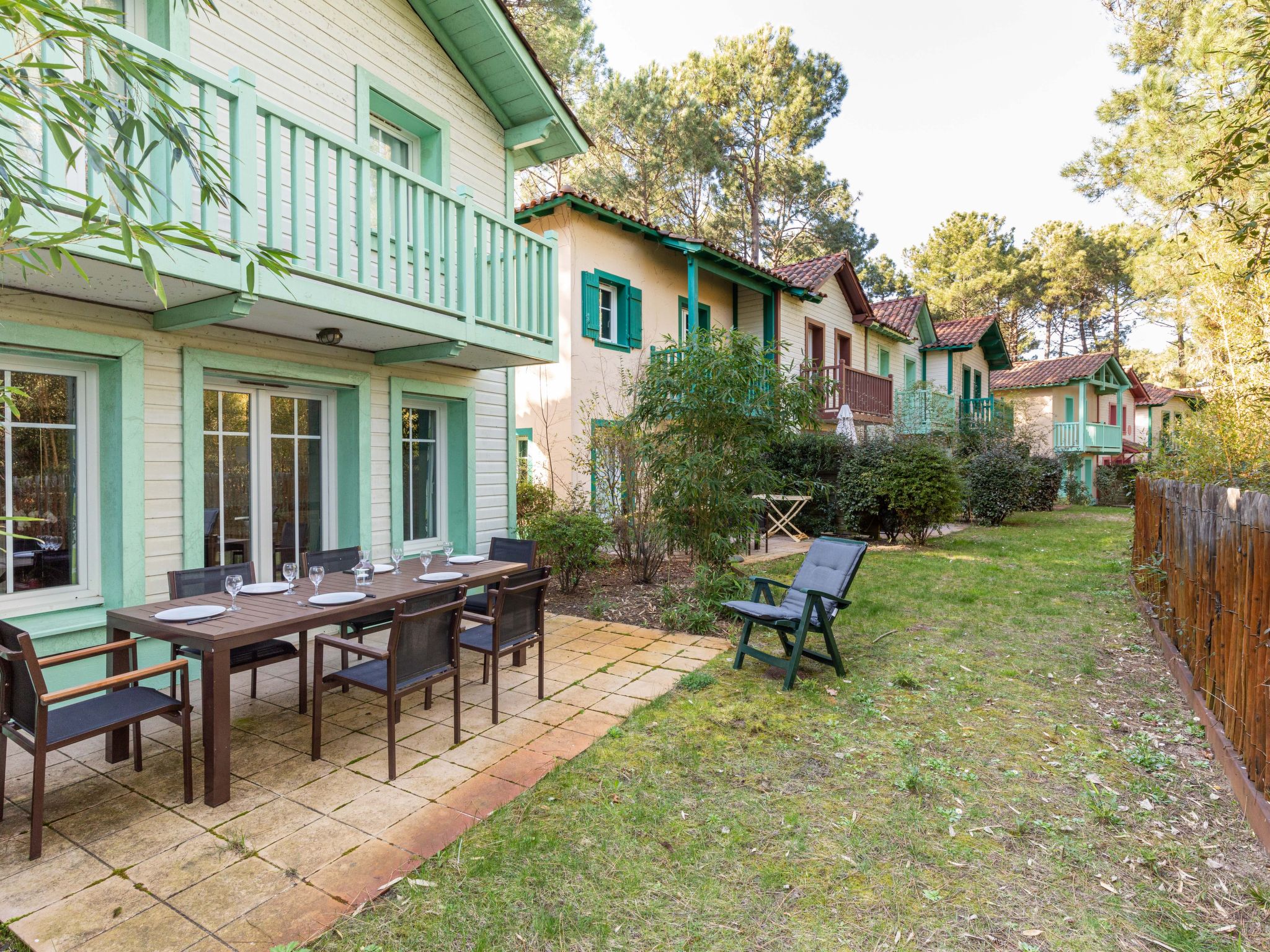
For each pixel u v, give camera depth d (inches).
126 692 130.6
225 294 162.7
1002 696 179.3
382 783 132.0
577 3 618.5
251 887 99.6
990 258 1381.6
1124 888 99.0
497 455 315.6
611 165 809.5
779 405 288.5
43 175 124.9
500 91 292.0
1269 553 115.5
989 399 904.3
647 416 296.7
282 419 229.6
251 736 155.7
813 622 197.8
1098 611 275.4
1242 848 108.1
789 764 140.1
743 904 96.0
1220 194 244.4
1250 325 267.7
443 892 98.2
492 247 243.6
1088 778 132.5
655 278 510.9
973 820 117.8
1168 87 342.3
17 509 164.7
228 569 175.0
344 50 232.8
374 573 191.6
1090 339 1542.8
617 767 138.2
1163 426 333.7
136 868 104.2
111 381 176.1
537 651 226.7
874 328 766.5
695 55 861.8
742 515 287.6
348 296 185.9
